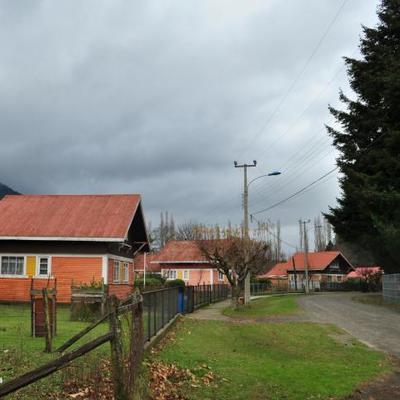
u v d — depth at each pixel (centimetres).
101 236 2861
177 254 6141
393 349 1512
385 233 3288
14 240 2941
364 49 3878
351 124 4003
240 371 1112
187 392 911
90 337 1304
